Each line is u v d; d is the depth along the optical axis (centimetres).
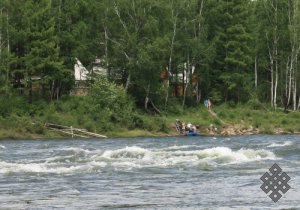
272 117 19200
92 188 5550
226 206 4519
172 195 5091
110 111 17250
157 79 18775
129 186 5659
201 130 17950
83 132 16488
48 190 5441
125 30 18588
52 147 11825
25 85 17525
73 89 19425
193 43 19912
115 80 19200
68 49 18700
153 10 18912
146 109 18950
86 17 19250
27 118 16550
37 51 17450
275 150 8769
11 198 5009
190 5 19925
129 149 8481
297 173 6397
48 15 17788
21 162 8062
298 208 4394
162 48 18300
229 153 8100
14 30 17550
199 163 7431
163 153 8294
